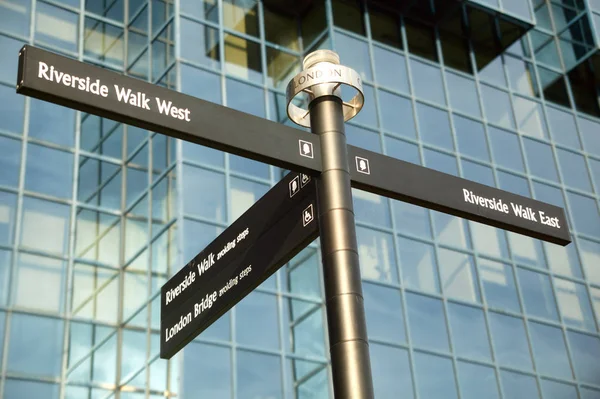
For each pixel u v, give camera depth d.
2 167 22.91
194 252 20.81
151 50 24.62
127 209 23.08
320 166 6.09
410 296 22.98
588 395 24.52
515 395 23.25
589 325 25.84
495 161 27.20
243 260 6.68
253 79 24.47
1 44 24.42
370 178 6.34
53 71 5.42
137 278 21.89
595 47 29.81
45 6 25.53
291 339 20.89
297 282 21.72
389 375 21.53
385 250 23.27
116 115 5.57
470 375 22.80
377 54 26.33
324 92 6.33
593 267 27.17
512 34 29.11
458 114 27.20
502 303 24.50
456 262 24.31
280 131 6.08
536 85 29.80
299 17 26.52
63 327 21.66
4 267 21.72
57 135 24.00
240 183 22.48
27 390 20.56
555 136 29.19
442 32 28.38
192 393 19.06
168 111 5.75
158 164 22.64
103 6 26.28
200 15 24.38
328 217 5.89
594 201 28.77
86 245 22.81
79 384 21.12
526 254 25.86
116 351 21.45
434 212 24.69
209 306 6.89
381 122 25.38
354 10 26.55
